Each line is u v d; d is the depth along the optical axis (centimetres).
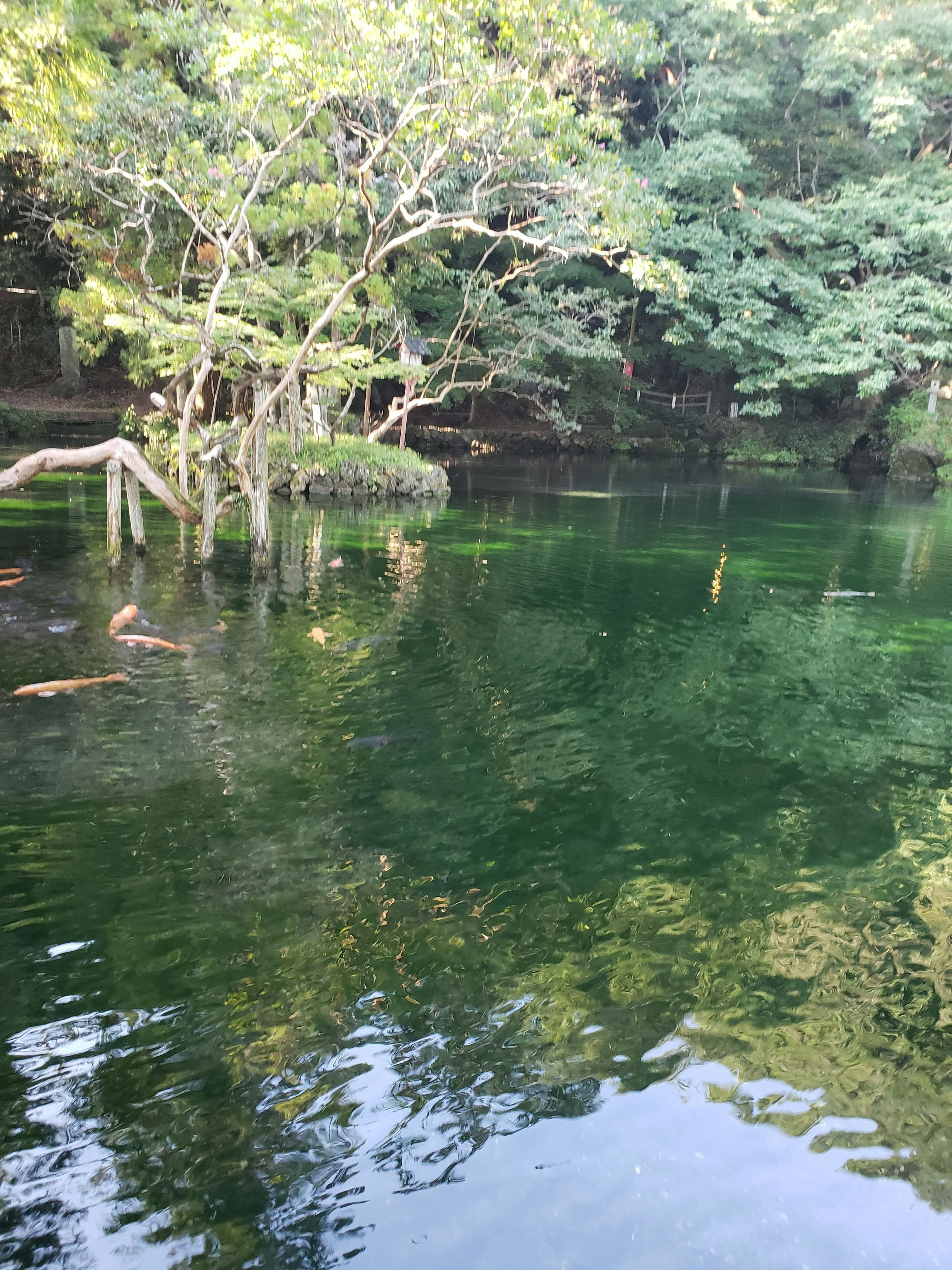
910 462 3120
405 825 521
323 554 1267
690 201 3058
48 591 970
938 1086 338
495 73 930
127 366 2384
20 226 2778
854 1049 356
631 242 1119
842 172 3162
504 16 887
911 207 2797
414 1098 320
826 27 2889
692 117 2806
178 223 1861
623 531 1678
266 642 838
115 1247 259
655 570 1309
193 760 588
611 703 746
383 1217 273
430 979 386
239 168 1314
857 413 3700
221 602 970
